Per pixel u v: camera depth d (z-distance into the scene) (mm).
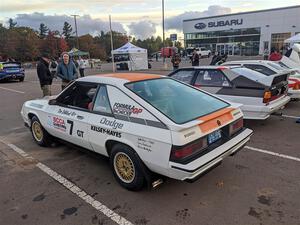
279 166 4301
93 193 3691
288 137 5648
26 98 12195
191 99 3891
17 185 3971
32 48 81500
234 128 3789
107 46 104688
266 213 3133
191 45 58281
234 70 6254
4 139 6117
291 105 8797
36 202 3527
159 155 3133
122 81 3861
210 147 3344
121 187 3797
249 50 49562
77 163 4656
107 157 4023
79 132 4160
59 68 8172
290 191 3570
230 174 4066
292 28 44000
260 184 3764
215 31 53531
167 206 3332
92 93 4102
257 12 47062
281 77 6242
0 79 19672
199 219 3072
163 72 23281
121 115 3572
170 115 3297
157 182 3521
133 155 3434
